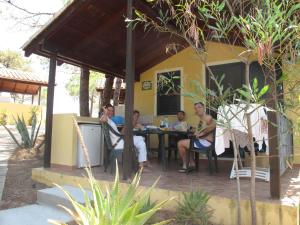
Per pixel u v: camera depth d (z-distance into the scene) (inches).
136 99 358.3
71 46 258.7
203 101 116.7
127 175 185.6
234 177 194.7
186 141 220.8
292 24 95.1
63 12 220.2
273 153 140.3
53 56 246.5
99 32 252.2
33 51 236.4
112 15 238.5
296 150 230.1
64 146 238.2
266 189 160.6
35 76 880.9
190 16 124.6
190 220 138.4
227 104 119.6
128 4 192.4
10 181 228.4
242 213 136.4
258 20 94.6
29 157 334.6
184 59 326.3
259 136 163.2
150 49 311.9
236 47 207.9
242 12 115.5
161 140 245.6
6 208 171.9
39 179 227.8
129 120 188.5
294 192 153.6
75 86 616.7
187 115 321.4
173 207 153.9
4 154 356.2
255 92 106.0
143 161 222.1
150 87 350.3
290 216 125.2
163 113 339.0
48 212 159.0
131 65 190.5
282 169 206.8
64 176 206.8
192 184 174.4
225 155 293.9
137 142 222.4
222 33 111.6
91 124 248.7
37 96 972.6
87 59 284.5
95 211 105.0
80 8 218.7
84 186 193.2
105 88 393.1
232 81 295.9
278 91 113.5
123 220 98.3
